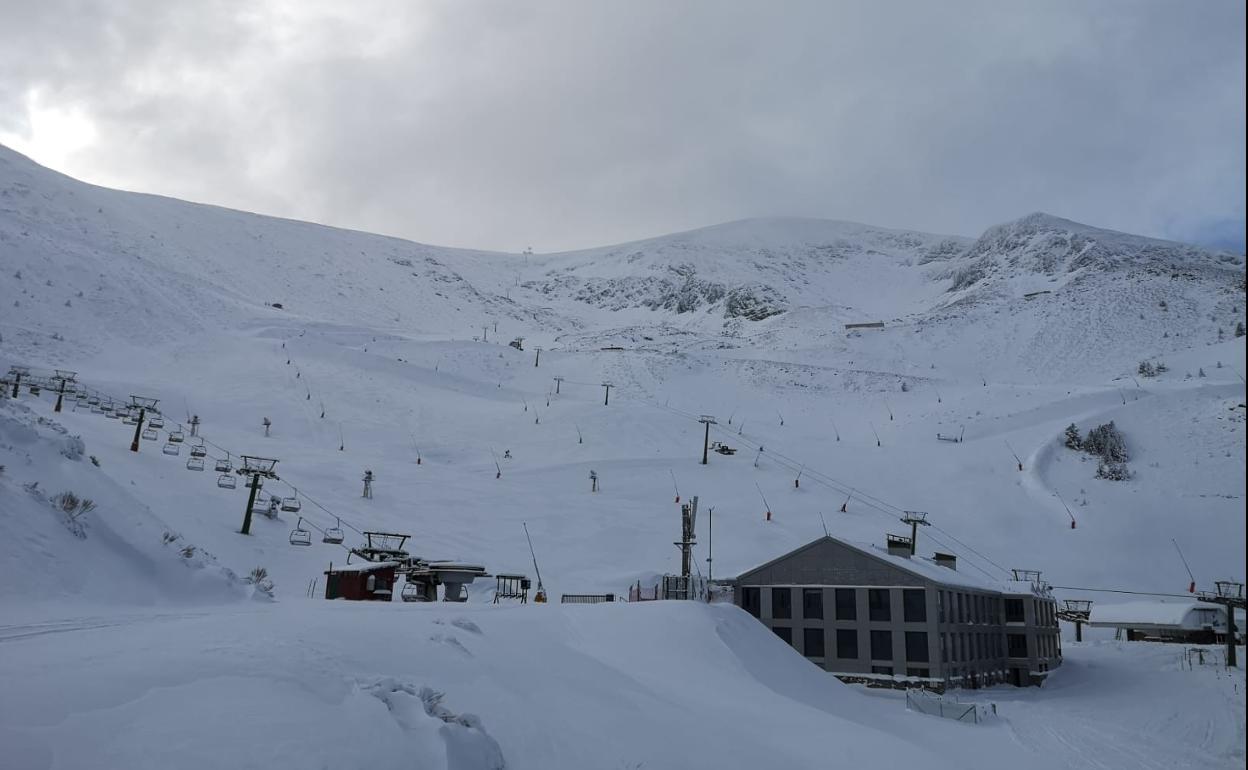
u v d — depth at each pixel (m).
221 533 43.19
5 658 9.56
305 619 15.59
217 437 77.38
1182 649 57.66
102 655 10.07
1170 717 36.22
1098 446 97.88
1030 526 79.50
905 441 109.81
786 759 16.28
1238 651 55.50
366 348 144.50
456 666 13.96
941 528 78.75
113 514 23.61
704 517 74.50
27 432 24.81
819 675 30.58
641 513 74.00
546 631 21.86
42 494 21.08
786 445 105.69
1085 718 36.34
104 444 54.75
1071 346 171.62
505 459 91.06
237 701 9.06
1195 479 88.56
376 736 9.20
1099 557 73.94
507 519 67.56
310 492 62.78
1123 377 142.25
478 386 129.62
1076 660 57.53
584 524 68.88
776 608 44.25
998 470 94.00
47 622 13.83
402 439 94.25
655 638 25.02
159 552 23.16
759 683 24.22
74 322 121.38
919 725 29.67
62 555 19.06
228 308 159.12
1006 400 125.25
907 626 41.88
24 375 73.94
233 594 23.48
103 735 7.62
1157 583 70.06
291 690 9.81
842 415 132.38
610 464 90.31
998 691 46.06
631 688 18.34
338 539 49.12
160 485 48.19
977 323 196.38
